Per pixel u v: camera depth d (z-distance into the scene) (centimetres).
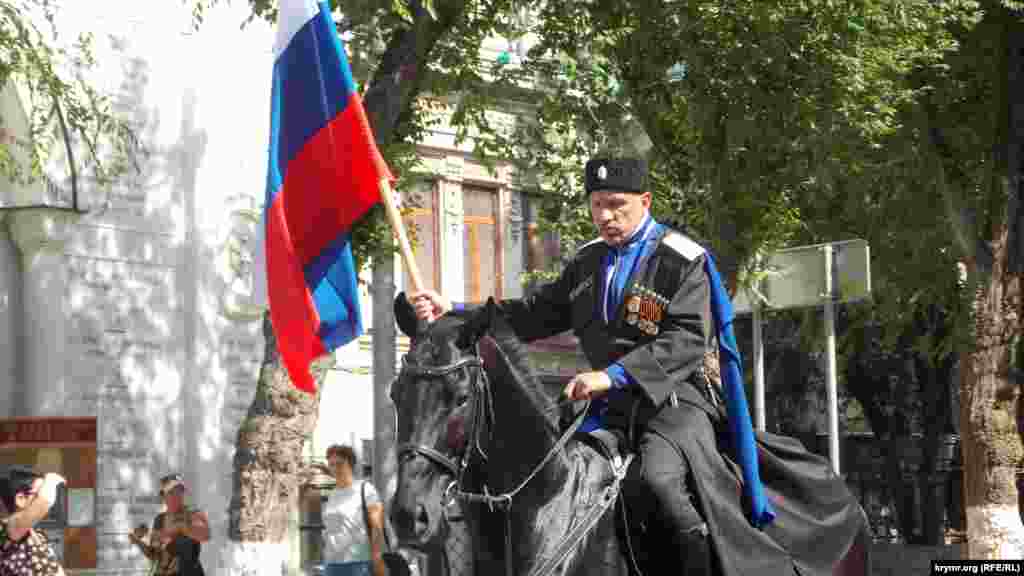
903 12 1777
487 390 645
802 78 1795
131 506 2067
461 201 2719
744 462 704
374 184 788
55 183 1983
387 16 1516
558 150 1838
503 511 662
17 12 1680
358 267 1586
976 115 2217
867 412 3100
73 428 1703
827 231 2395
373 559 1316
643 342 698
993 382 2036
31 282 2016
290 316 825
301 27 820
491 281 2777
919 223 2336
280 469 1459
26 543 975
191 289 2155
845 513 755
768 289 1518
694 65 1773
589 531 670
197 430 2141
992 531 1997
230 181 2194
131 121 2094
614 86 1822
